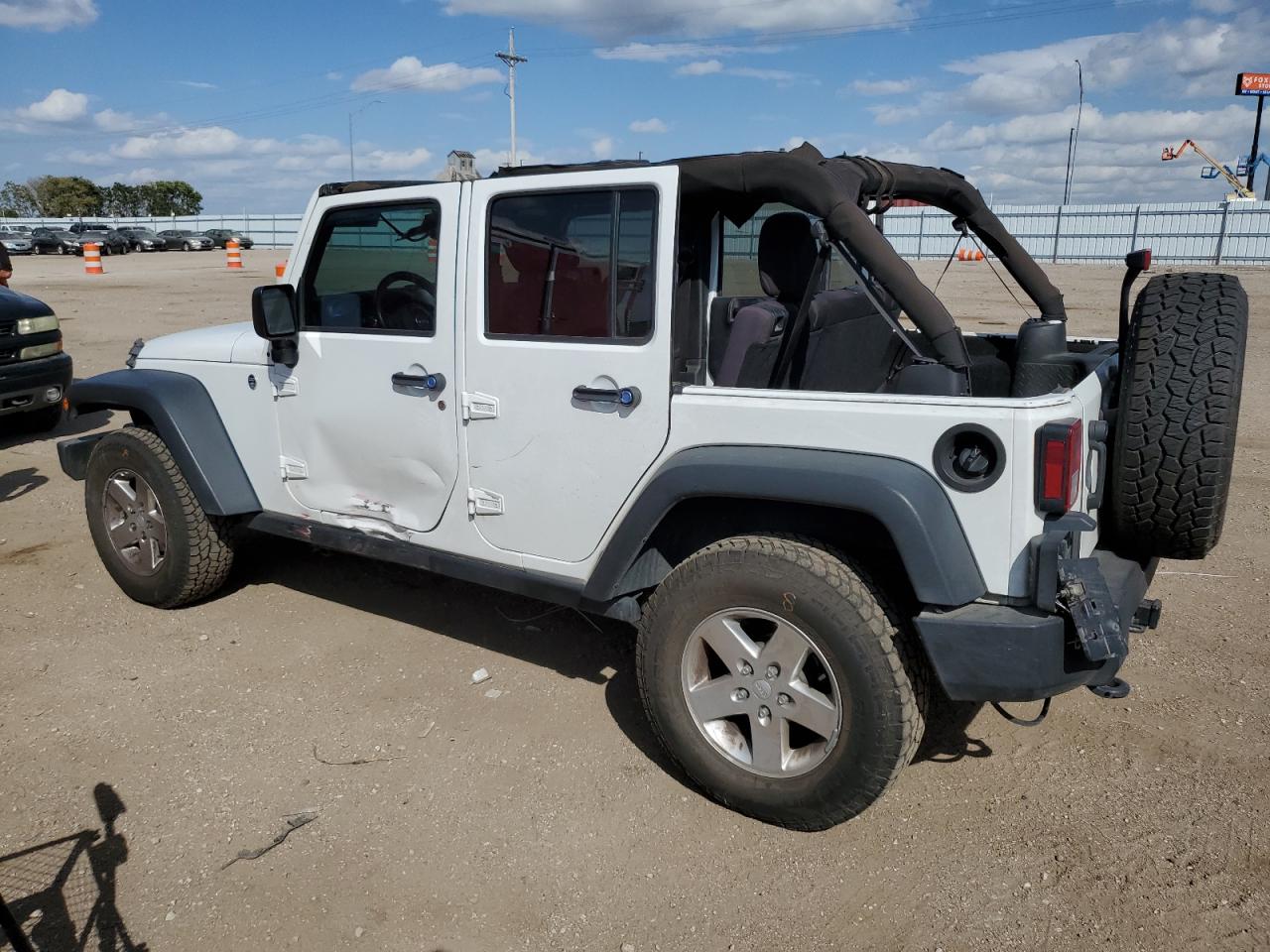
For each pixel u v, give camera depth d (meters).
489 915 2.75
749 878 2.88
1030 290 4.30
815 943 2.63
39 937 2.66
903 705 2.75
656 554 3.34
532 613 4.77
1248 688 3.90
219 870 2.93
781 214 3.36
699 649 3.10
